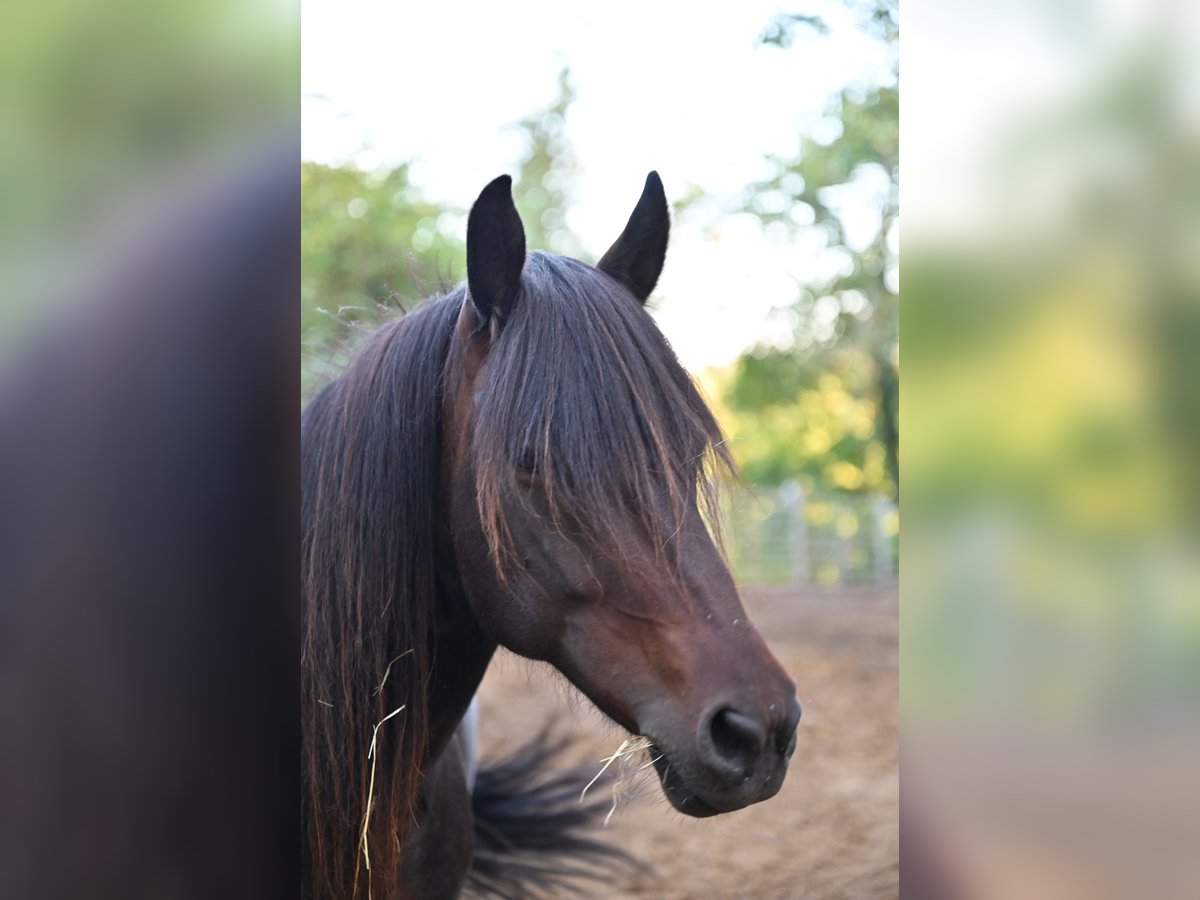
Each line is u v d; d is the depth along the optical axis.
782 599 11.48
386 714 1.81
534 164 10.70
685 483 1.63
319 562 1.82
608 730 2.15
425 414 1.84
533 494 1.63
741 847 4.51
